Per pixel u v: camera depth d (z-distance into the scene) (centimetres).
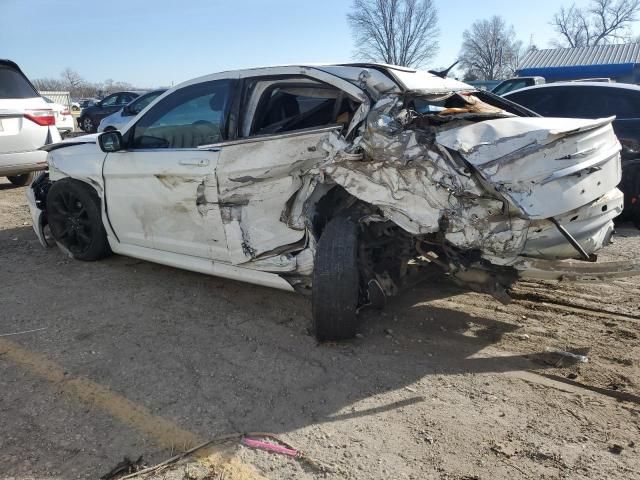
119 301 440
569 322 398
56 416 286
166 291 461
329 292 341
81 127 2175
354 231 347
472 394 308
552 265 320
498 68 5719
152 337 378
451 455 257
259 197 385
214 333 385
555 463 251
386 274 360
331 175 349
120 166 459
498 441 267
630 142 643
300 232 375
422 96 358
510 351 358
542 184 298
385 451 261
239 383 320
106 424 279
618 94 669
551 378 324
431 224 320
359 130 345
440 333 384
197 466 249
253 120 400
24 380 321
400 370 335
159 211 441
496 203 304
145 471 246
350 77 364
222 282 481
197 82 429
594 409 292
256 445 264
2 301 441
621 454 256
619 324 393
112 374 329
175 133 438
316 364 342
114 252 508
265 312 420
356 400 304
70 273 505
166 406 296
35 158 808
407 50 4922
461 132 316
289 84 389
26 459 253
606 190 327
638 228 660
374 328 390
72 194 511
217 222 405
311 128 359
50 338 376
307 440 269
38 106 812
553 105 711
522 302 435
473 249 318
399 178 325
